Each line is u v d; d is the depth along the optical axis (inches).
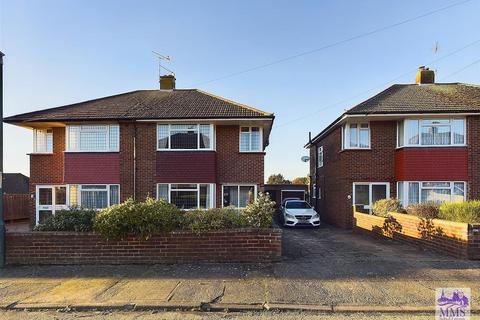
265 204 366.6
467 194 662.5
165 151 671.8
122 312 232.1
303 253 398.3
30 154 726.5
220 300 244.1
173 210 362.9
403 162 682.2
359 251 411.5
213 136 670.5
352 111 677.3
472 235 342.0
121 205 358.3
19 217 1054.4
